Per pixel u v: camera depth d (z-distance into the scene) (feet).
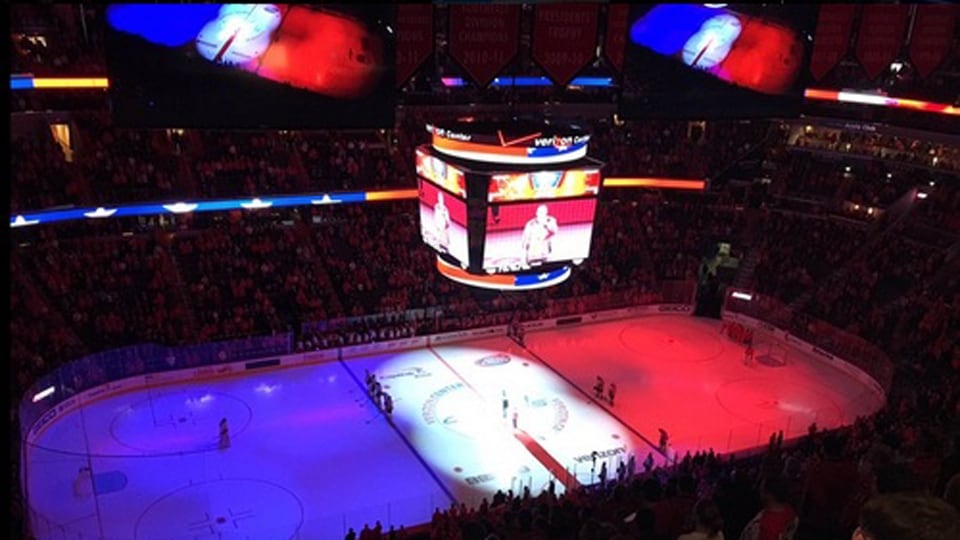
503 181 73.31
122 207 124.26
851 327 130.82
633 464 88.38
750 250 161.17
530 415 112.57
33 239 123.54
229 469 96.43
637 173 161.99
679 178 161.79
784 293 149.69
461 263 77.41
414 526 77.66
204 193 131.13
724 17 62.64
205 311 127.24
